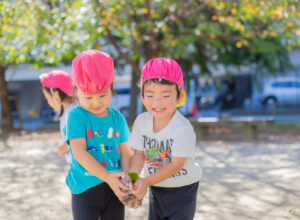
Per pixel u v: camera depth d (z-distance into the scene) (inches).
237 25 326.6
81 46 293.9
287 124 496.7
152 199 90.9
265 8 270.5
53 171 223.0
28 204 150.9
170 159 82.7
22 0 244.8
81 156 78.3
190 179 84.7
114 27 343.6
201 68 489.4
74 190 82.4
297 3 259.0
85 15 289.4
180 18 366.9
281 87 751.7
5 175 212.4
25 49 272.2
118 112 90.3
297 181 178.4
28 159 271.7
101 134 83.4
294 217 125.5
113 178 76.0
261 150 288.2
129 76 685.9
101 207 83.5
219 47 410.3
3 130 504.4
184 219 85.3
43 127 555.8
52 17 278.2
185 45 354.6
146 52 376.2
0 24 251.6
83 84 76.8
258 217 128.0
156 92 78.7
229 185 175.9
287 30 306.0
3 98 509.7
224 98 761.0
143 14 387.2
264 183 177.3
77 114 81.8
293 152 273.6
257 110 722.2
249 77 755.4
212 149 299.3
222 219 127.2
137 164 85.9
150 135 84.8
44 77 116.4
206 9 388.8
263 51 427.8
